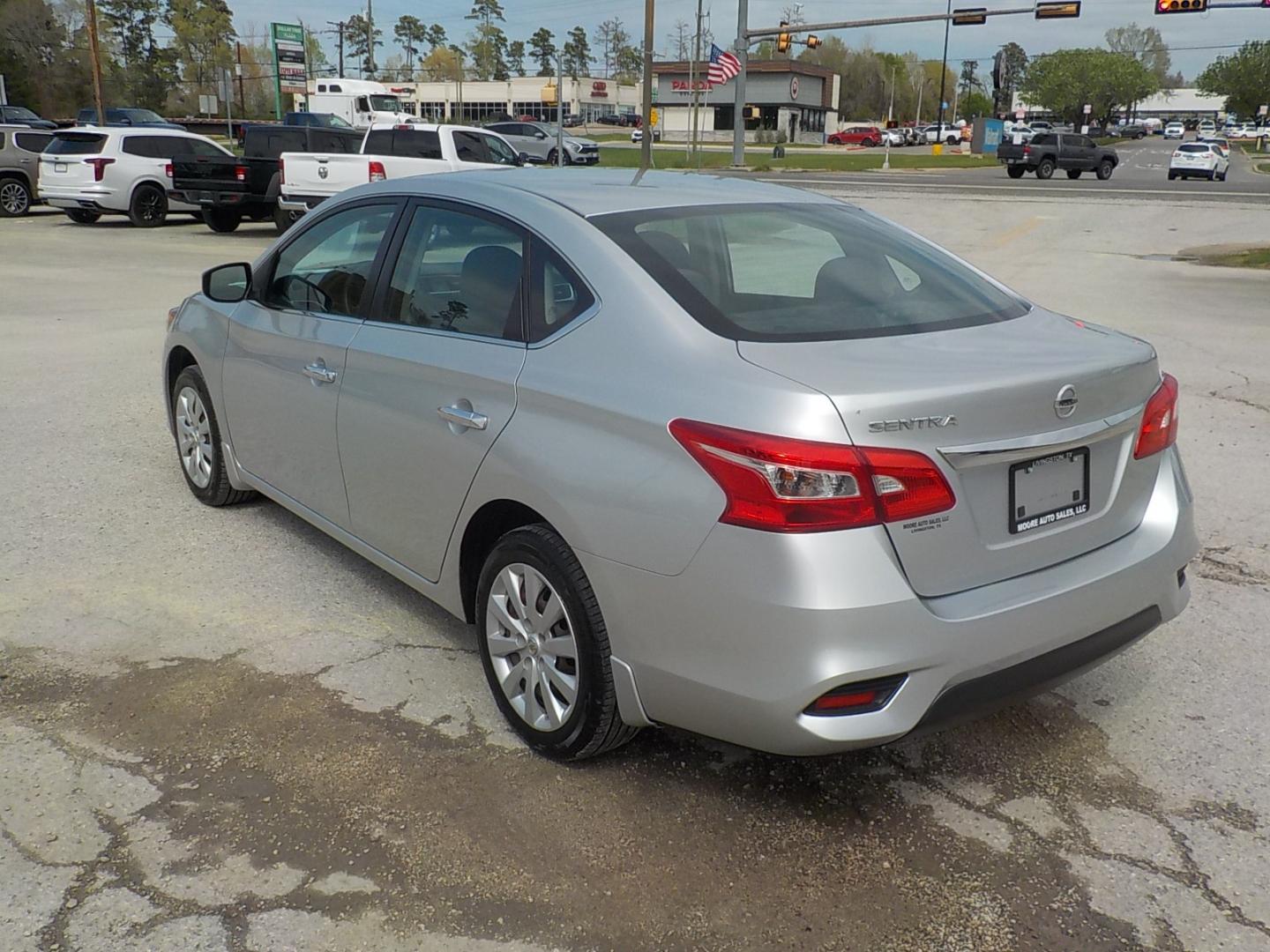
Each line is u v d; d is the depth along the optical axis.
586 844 2.91
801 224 3.68
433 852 2.87
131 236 19.98
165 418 7.13
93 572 4.61
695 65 51.03
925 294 3.38
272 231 21.97
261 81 118.94
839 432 2.53
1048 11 36.09
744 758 3.32
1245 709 3.64
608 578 2.88
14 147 23.52
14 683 3.68
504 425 3.18
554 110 119.94
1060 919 2.66
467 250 3.57
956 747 3.40
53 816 2.97
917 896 2.73
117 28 105.00
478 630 3.46
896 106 156.88
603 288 3.10
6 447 6.40
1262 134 101.38
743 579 2.59
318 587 4.52
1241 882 2.79
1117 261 17.95
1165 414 3.22
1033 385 2.76
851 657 2.55
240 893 2.69
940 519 2.66
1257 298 13.57
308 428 4.22
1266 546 5.08
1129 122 151.62
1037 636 2.81
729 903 2.70
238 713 3.52
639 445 2.79
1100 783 3.22
